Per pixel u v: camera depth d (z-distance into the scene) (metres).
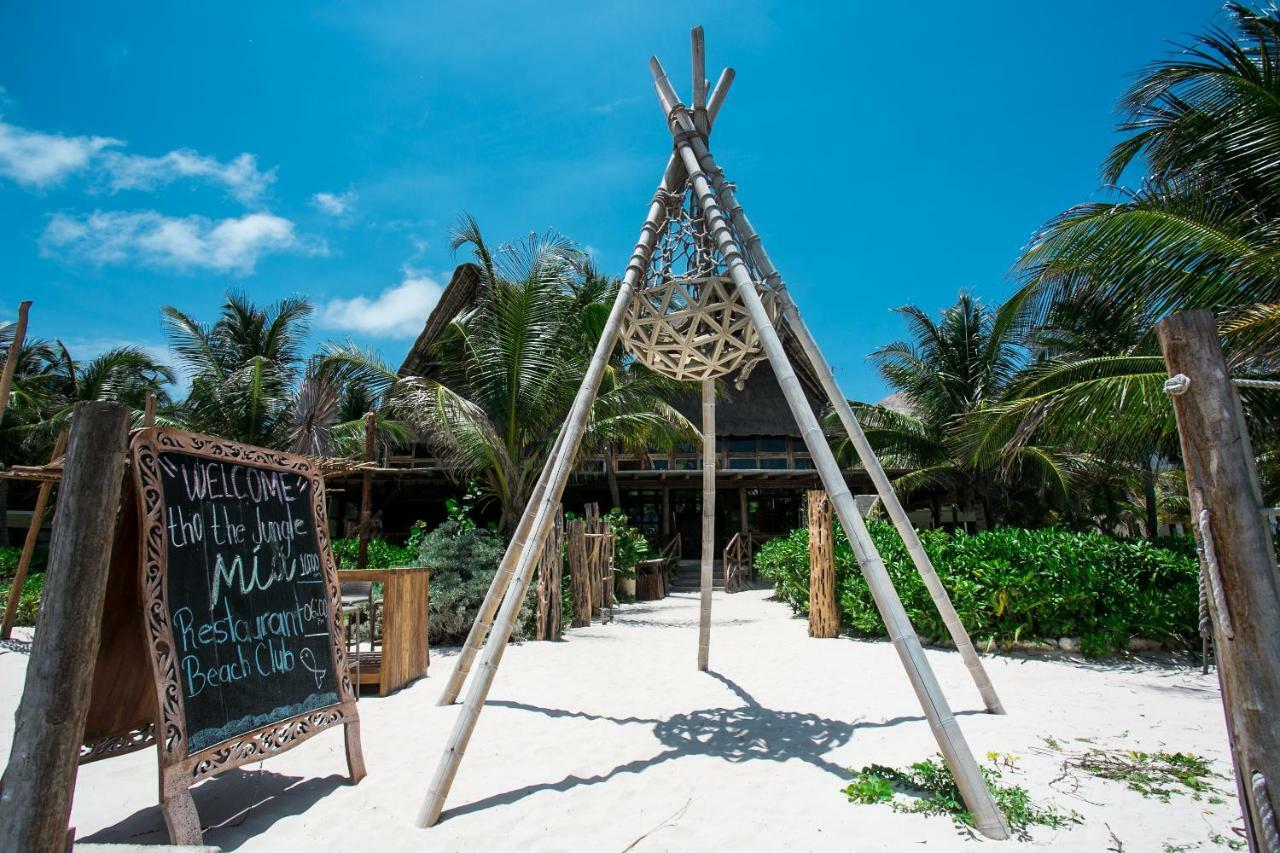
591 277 16.38
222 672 3.38
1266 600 2.18
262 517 3.86
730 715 5.36
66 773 2.10
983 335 18.77
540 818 3.54
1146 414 7.85
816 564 8.99
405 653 6.51
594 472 18.72
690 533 24.28
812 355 5.22
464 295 17.56
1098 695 5.79
